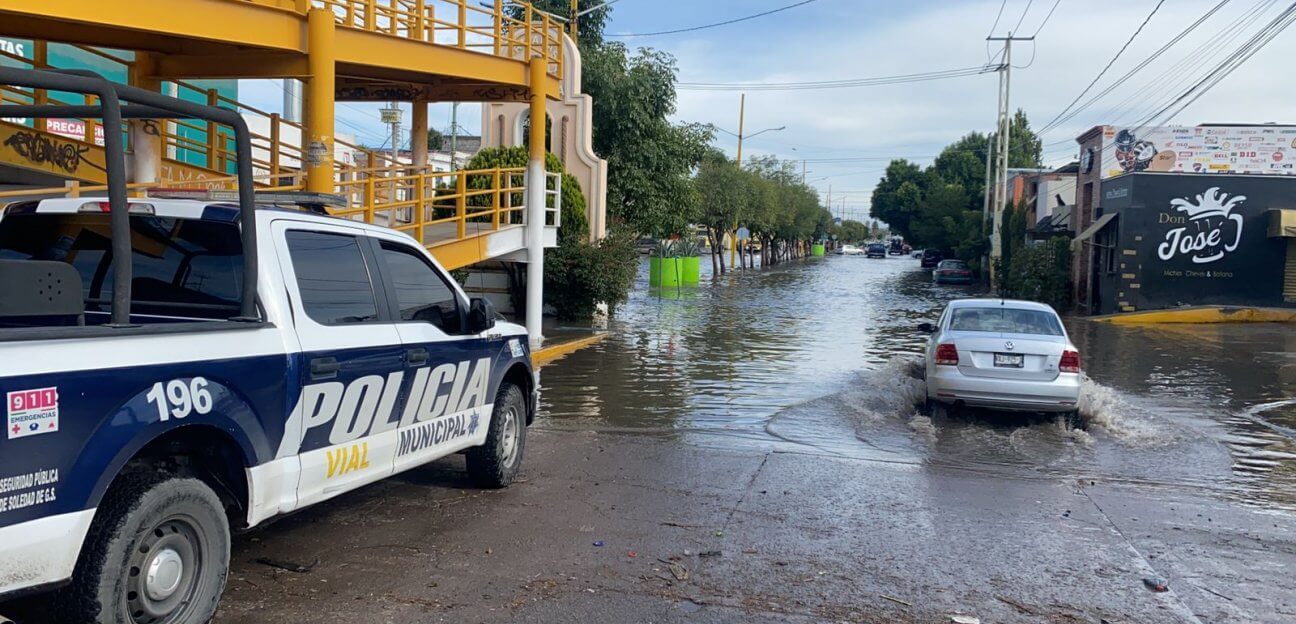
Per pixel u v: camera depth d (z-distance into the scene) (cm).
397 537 607
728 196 4956
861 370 1548
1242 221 2978
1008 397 1043
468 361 655
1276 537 661
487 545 596
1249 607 523
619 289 2230
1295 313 2838
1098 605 521
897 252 13888
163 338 399
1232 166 3069
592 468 817
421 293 626
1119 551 620
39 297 344
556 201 1756
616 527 641
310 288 510
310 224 526
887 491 764
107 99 369
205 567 431
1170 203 2995
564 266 2170
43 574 347
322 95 1148
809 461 869
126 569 388
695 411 1144
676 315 2667
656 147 2830
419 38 1385
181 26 1010
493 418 711
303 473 491
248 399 446
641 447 916
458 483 747
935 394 1074
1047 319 1134
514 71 1588
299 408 482
